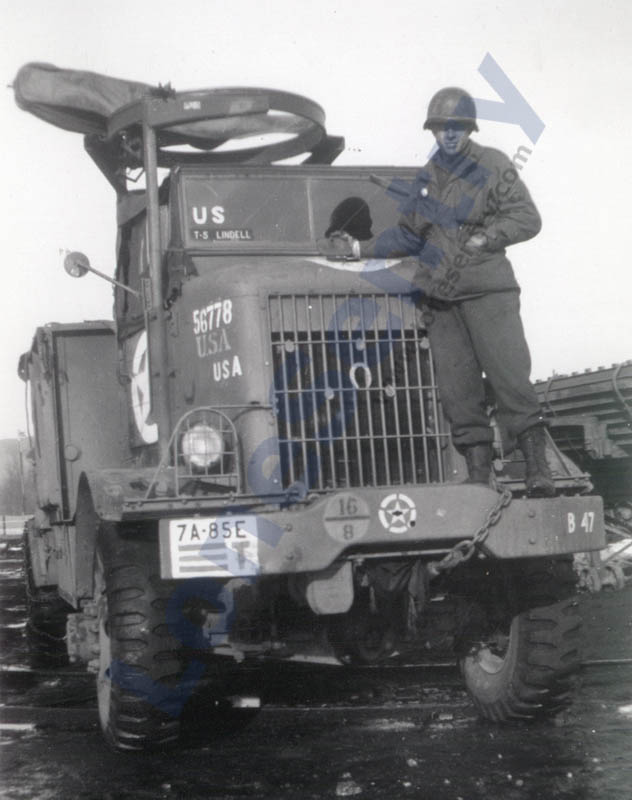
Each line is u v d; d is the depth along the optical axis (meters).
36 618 9.83
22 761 5.39
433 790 4.57
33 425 9.63
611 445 9.23
